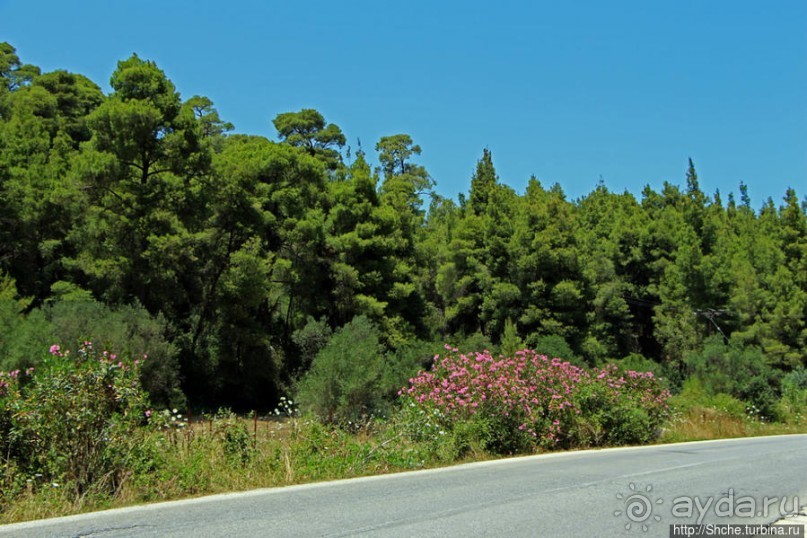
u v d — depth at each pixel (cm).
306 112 6306
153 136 3181
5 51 6078
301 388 2420
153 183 3198
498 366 1611
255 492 895
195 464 956
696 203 6400
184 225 3381
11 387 895
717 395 3008
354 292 4072
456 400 1485
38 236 3422
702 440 2117
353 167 4491
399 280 4266
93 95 5472
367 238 4156
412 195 6550
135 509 773
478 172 6303
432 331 4688
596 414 1780
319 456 1123
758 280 5791
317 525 675
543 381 1698
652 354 6250
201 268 3584
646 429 1912
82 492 838
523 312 4719
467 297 5000
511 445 1498
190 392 3553
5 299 2402
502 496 855
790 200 5812
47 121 4747
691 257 5512
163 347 2845
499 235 5041
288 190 4022
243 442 1088
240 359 3750
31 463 859
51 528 670
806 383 4106
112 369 936
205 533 639
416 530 654
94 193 3111
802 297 5212
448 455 1295
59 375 891
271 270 3894
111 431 898
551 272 4769
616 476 1055
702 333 5334
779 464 1245
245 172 3591
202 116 6544
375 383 2322
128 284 3216
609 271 5866
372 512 744
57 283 3131
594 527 680
